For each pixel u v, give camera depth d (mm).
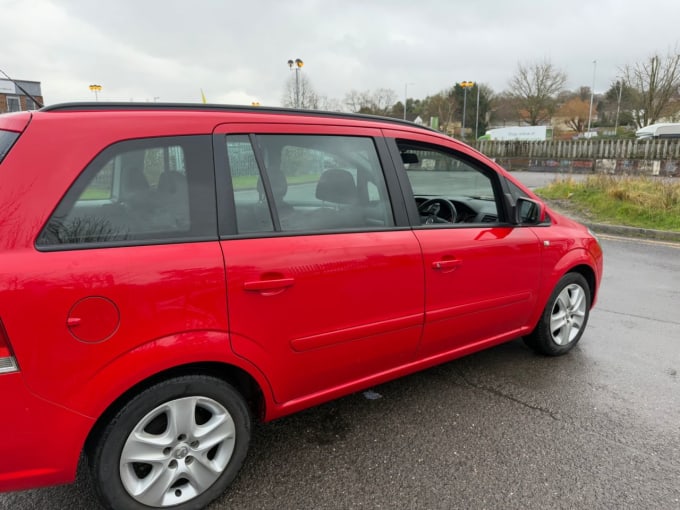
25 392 1729
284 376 2385
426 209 3779
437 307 2930
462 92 67312
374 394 3344
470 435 2854
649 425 2980
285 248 2293
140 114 2064
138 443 2004
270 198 2332
